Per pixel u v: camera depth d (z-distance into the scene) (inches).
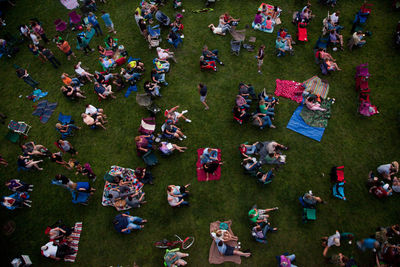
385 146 495.8
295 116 538.9
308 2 701.9
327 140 510.0
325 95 556.4
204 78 604.7
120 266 429.7
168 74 616.4
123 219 432.1
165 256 405.7
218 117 551.8
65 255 439.2
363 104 518.3
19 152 557.9
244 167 476.7
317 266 405.7
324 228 432.1
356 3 691.4
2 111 612.7
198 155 512.4
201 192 476.7
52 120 588.7
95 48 687.1
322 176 476.4
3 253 456.8
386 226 426.6
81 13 760.3
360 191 458.3
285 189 469.1
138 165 515.8
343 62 601.0
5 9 794.8
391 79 566.9
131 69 610.2
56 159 489.1
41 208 491.5
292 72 597.0
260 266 410.3
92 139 555.2
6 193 514.9
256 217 422.6
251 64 615.2
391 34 626.8
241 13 699.4
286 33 628.7
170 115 522.3
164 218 460.1
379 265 388.5
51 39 721.0
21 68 610.9
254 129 533.0
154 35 658.2
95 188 500.1
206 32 674.8
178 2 723.4
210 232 441.4
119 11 751.7
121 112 581.6
